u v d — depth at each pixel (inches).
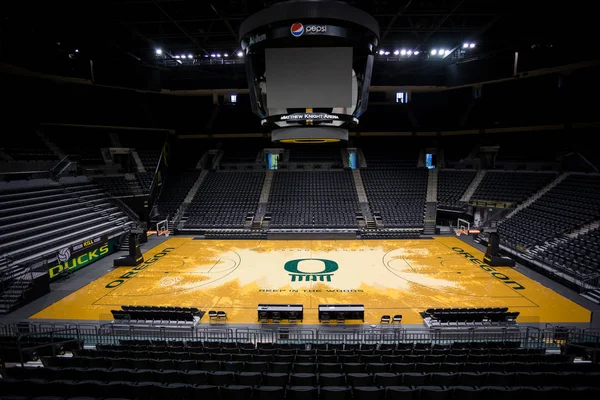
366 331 600.7
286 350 479.2
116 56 1200.2
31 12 824.3
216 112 1822.1
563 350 506.6
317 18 458.9
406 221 1354.6
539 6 832.9
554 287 788.6
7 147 1144.8
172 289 786.2
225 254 1066.7
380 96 1750.7
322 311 621.6
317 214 1374.3
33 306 701.9
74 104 1435.8
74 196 1155.3
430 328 605.0
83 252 933.8
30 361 457.1
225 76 1392.7
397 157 1736.0
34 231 911.7
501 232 1136.8
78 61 1162.6
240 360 443.5
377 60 1275.8
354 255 1046.4
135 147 1533.0
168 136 1656.0
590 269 795.4
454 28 949.8
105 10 824.3
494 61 1272.1
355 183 1556.3
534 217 1126.4
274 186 1540.4
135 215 1270.9
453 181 1526.8
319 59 496.1
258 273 887.7
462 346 516.1
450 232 1341.0
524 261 943.0
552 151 1421.0
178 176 1621.6
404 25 952.9
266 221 1363.2
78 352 461.7
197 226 1350.9
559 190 1184.2
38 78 1288.1
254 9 812.6
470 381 361.7
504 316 610.2
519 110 1533.0
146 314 625.9
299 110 514.6
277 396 323.3
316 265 951.0
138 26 945.5
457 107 1760.6
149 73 1306.6
